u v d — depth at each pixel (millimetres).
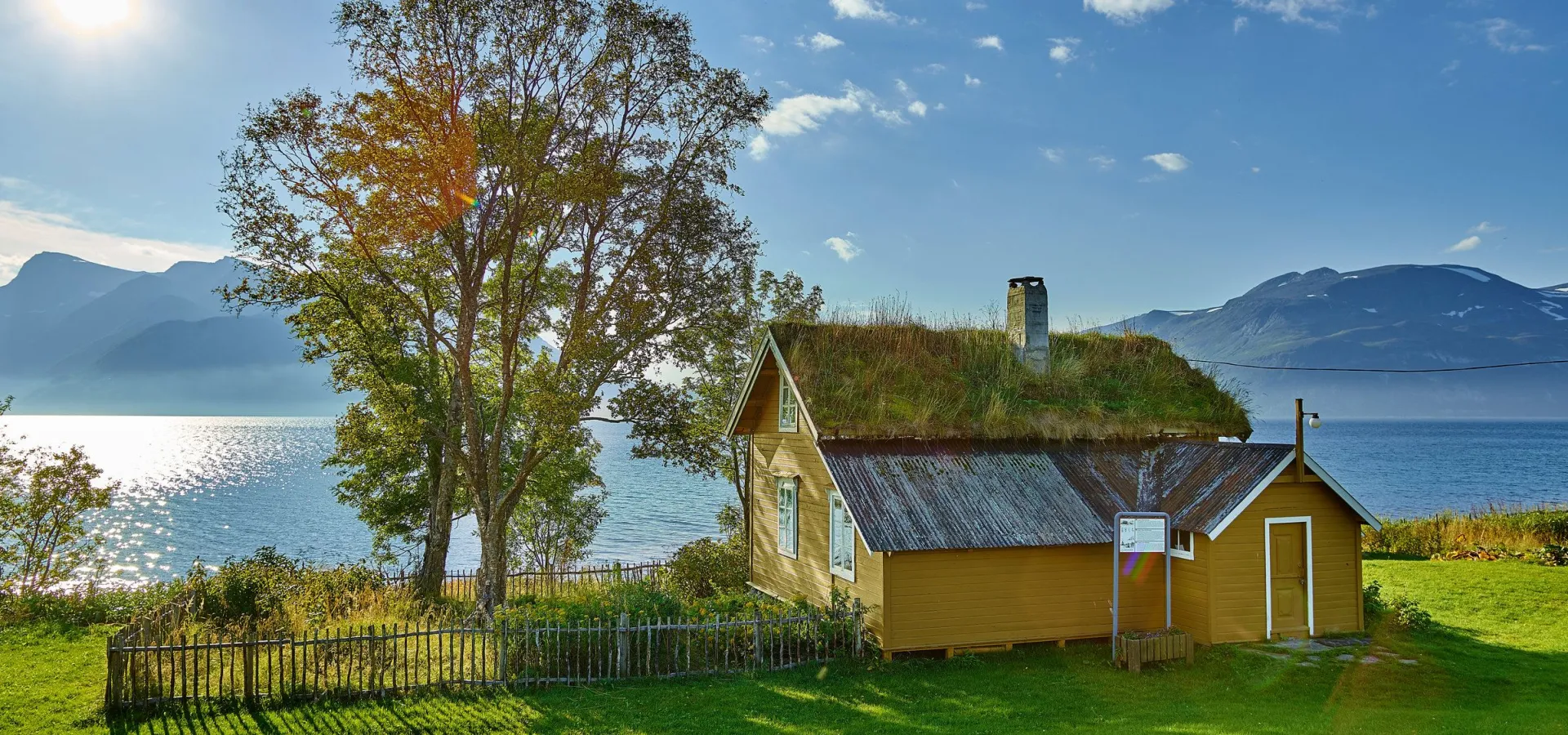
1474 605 20047
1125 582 17266
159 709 13031
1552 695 13250
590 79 21828
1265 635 16516
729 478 31031
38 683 14586
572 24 21047
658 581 25547
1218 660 15336
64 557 28750
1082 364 21688
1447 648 16094
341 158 19844
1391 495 75625
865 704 13352
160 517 69750
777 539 22984
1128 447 19500
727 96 23109
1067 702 13266
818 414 18234
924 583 16141
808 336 20719
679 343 25266
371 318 23500
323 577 23469
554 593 25922
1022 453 18672
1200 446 18609
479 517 22469
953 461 18062
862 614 16344
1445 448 152750
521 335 27938
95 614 20562
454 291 26188
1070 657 16062
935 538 15828
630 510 72125
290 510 75188
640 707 13242
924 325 22469
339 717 12758
